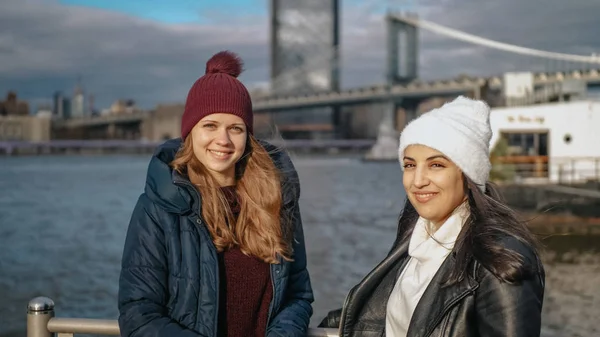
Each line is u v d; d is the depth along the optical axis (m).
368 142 122.00
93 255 25.64
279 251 2.29
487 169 1.97
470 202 1.97
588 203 21.22
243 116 2.29
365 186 64.12
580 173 23.94
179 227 2.21
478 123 1.97
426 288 1.97
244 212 2.31
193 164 2.33
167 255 2.20
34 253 25.98
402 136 2.05
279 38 193.12
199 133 2.27
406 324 2.03
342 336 2.22
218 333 2.22
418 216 2.23
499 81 36.25
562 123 24.25
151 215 2.21
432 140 1.95
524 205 21.84
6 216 40.44
